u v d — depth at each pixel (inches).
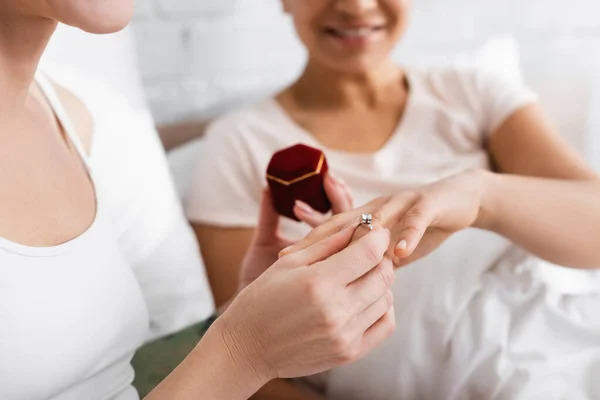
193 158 41.5
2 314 24.0
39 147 27.1
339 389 31.9
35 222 25.6
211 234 38.3
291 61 48.5
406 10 37.8
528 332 30.7
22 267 24.5
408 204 27.7
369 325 24.5
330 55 38.0
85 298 26.0
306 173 29.5
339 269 23.5
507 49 48.4
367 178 37.6
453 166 38.6
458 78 40.4
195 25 44.6
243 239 37.9
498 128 39.1
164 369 31.2
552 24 57.2
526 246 31.8
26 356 24.4
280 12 47.2
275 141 39.1
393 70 40.7
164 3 43.3
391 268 24.8
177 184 40.7
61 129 29.0
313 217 29.6
